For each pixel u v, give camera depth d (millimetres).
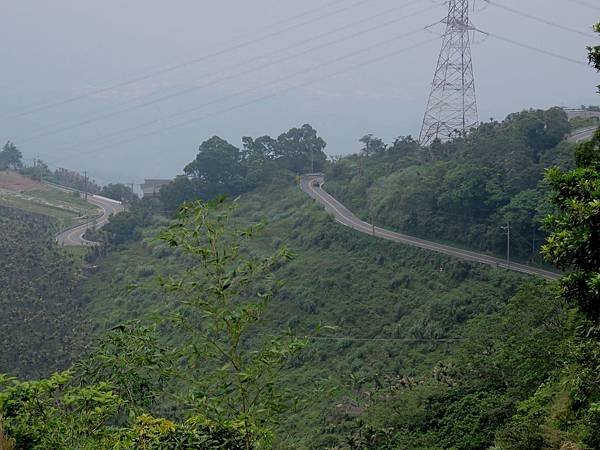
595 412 13695
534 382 24547
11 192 95688
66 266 60000
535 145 61125
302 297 49719
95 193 105938
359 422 27281
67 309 53406
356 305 47531
